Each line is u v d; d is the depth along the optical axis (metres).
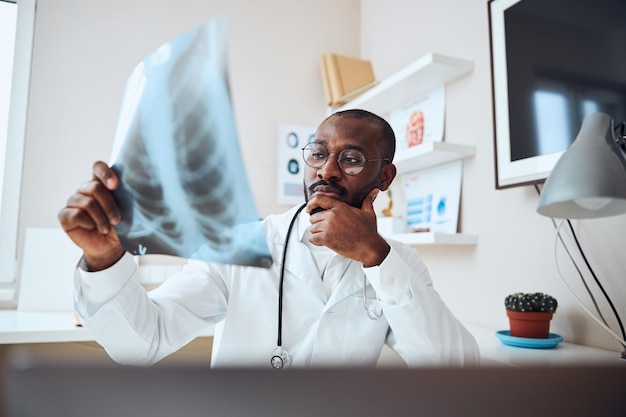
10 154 2.14
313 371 0.23
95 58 2.28
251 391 0.22
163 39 2.41
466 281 1.86
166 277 2.24
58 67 2.22
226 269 1.10
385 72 2.56
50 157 2.17
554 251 1.42
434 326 0.93
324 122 0.99
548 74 1.48
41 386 0.22
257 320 1.06
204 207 0.47
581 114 1.36
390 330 1.13
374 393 0.23
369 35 2.74
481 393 0.23
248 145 2.53
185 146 0.47
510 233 1.67
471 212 1.84
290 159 2.60
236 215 0.46
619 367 0.25
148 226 0.51
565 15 1.44
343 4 2.83
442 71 1.89
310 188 0.96
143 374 0.22
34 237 2.04
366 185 0.95
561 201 0.60
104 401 0.21
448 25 2.04
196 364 0.22
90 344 1.87
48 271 2.04
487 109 1.79
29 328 1.59
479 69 1.84
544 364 0.25
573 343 1.44
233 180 0.45
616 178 0.57
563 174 0.59
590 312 1.31
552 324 1.51
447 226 1.93
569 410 0.24
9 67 2.21
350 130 0.95
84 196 0.55
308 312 1.06
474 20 1.88
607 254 1.35
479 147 1.82
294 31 2.69
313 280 1.07
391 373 0.23
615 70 1.27
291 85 2.65
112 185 0.53
